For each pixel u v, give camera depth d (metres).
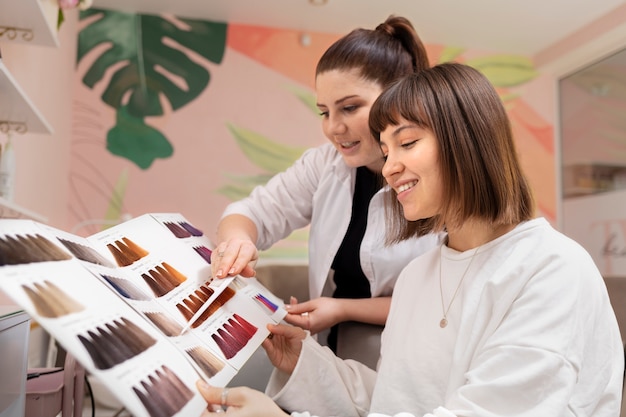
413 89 0.83
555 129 4.79
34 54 2.55
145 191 4.11
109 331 0.60
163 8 4.12
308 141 4.40
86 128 4.04
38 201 2.79
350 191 1.45
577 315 0.72
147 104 4.16
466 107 0.81
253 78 4.35
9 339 0.78
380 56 1.27
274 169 4.33
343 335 1.29
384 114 0.85
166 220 1.08
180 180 4.17
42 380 1.16
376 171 1.42
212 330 0.82
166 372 0.63
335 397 1.00
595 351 0.75
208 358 0.74
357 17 4.20
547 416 0.65
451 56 4.65
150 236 0.96
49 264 0.62
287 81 4.40
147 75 4.18
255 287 1.11
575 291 0.73
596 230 4.37
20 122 1.78
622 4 3.87
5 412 0.78
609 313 0.79
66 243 0.72
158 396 0.58
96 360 0.54
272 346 1.01
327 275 1.47
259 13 4.17
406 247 1.37
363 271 1.40
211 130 4.25
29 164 2.53
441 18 4.16
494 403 0.67
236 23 4.34
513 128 0.85
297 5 4.02
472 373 0.71
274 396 0.98
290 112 4.39
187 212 4.16
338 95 1.26
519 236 0.83
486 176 0.81
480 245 0.89
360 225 1.46
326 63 1.28
